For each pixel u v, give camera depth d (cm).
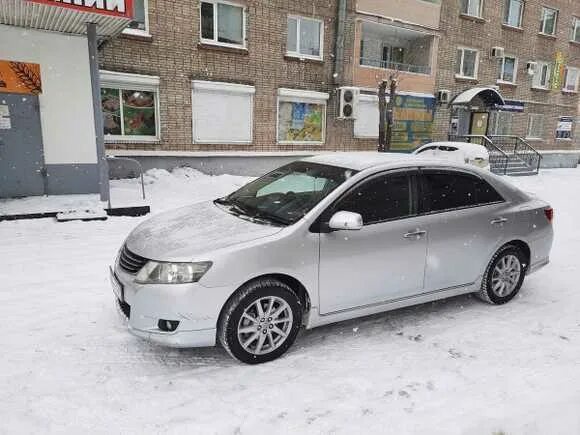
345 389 282
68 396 270
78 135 830
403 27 1588
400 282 362
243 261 295
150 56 1161
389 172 363
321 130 1508
